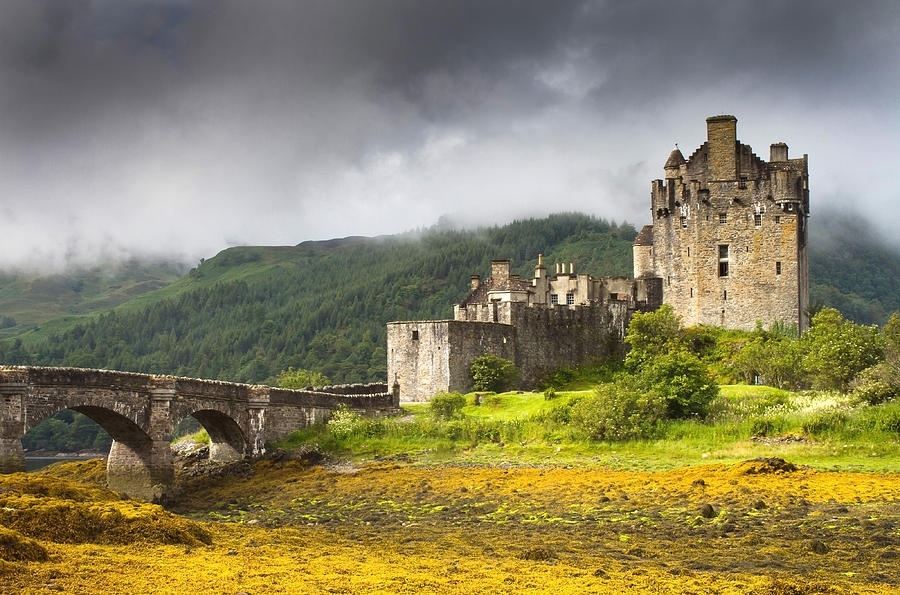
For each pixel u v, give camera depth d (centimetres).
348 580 4066
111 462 8500
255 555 4512
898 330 11719
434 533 5688
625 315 14550
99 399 7894
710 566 4575
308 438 9950
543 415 9525
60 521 4519
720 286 13988
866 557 4703
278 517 6875
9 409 7112
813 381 10919
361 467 8850
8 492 5138
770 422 8481
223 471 9144
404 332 12756
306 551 4719
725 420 8844
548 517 6178
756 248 13838
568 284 15012
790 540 5147
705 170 14188
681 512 6041
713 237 14050
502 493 7062
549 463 8294
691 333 13638
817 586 4053
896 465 7212
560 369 13825
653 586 4103
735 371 12438
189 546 4594
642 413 8925
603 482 7144
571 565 4575
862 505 5919
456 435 9569
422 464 8719
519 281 15075
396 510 6794
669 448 8381
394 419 10444
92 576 3847
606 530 5634
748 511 5934
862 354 10244
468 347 12588
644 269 15475
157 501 8081
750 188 13925
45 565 3934
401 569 4356
